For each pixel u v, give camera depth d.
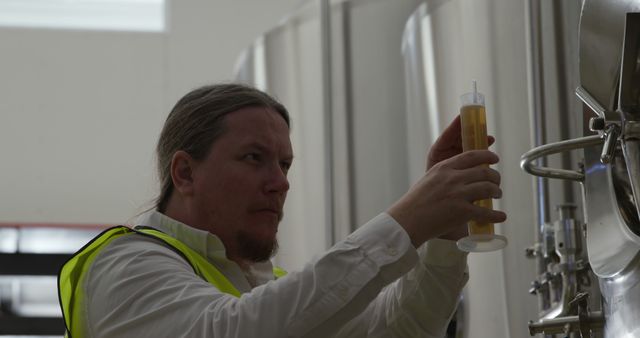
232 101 1.70
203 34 6.10
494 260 1.98
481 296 2.01
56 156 5.82
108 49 6.00
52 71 5.93
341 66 2.67
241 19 6.15
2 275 5.43
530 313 1.89
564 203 1.81
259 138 1.65
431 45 2.29
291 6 6.17
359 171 2.57
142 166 5.86
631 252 1.33
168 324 1.39
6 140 5.80
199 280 1.48
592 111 1.59
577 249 1.68
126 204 5.80
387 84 2.50
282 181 1.65
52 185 5.78
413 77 2.38
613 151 1.31
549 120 1.89
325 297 1.32
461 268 1.68
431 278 1.68
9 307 5.58
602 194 1.46
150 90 5.98
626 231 1.36
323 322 1.32
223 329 1.33
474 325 2.02
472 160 1.35
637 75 1.31
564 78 1.88
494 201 1.98
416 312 1.71
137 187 5.82
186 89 6.00
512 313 1.93
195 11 6.12
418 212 1.33
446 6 2.24
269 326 1.32
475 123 1.42
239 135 1.65
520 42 1.98
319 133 2.85
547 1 1.92
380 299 1.79
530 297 1.89
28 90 5.89
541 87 1.91
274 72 3.11
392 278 1.33
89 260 1.58
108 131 5.89
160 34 6.07
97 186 5.80
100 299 1.52
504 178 1.97
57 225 5.67
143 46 6.04
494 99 2.04
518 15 1.99
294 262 2.87
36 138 5.83
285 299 1.33
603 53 1.46
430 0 2.31
